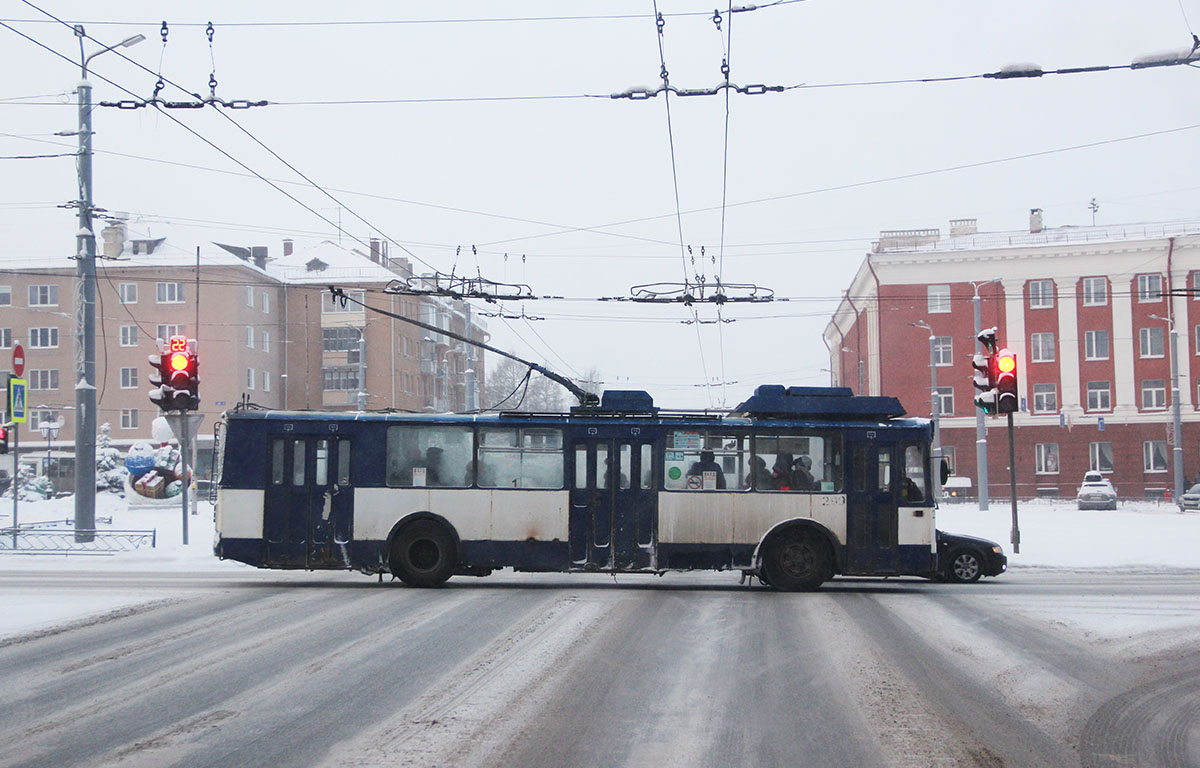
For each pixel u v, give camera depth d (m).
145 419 63.19
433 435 17.72
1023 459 62.22
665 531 17.48
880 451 17.72
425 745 7.23
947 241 63.88
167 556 22.52
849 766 6.84
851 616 13.95
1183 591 17.38
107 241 64.06
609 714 8.17
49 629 12.20
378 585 17.73
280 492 17.58
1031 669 10.23
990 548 19.39
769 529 17.45
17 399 24.62
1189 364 60.91
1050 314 61.97
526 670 9.87
